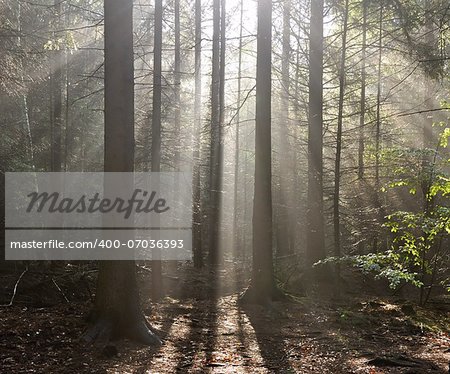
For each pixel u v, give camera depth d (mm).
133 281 9094
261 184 13781
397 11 13734
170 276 18172
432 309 12484
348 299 14430
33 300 11398
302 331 10547
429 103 17172
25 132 18828
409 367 7559
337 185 15070
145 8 20500
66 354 7656
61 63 20719
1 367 6758
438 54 13469
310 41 16422
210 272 21500
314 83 16469
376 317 11555
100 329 8617
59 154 20766
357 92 21656
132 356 7965
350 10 16141
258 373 7418
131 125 9195
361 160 17656
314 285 15922
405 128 20172
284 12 17188
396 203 17609
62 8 19391
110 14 8992
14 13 14766
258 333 10352
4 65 12773
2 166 16844
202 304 13805
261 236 13711
